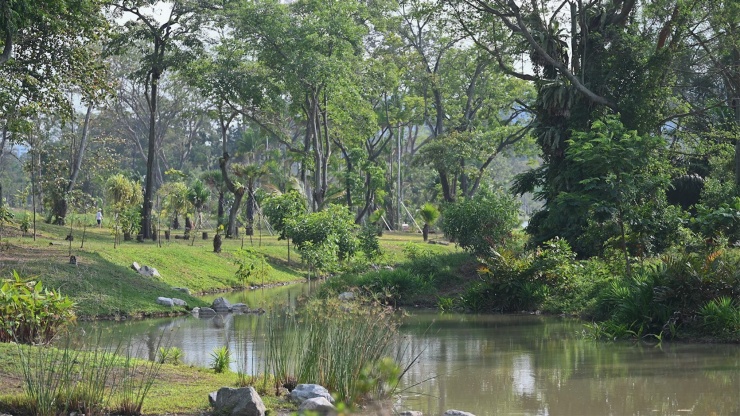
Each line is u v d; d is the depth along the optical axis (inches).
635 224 866.8
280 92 1889.8
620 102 1214.9
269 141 3316.9
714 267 658.2
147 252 1206.3
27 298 498.6
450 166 2415.1
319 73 1774.1
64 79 992.2
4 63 848.9
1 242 1096.2
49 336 502.9
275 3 1829.5
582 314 820.6
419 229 2753.4
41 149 1488.7
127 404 341.4
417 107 2753.4
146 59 1648.6
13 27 796.0
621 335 661.9
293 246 1710.1
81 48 984.3
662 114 1302.9
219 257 1353.3
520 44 1320.1
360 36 1950.1
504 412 393.7
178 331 701.9
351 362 392.5
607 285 825.5
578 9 1251.2
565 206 918.4
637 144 864.3
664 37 1264.8
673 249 888.3
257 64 1920.5
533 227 1237.1
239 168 1987.0
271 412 350.9
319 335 418.9
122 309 836.0
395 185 3181.6
